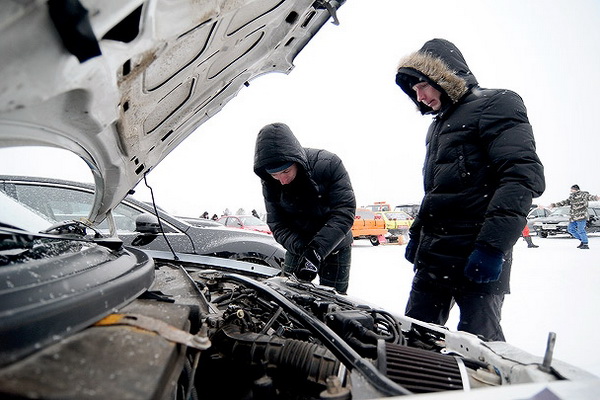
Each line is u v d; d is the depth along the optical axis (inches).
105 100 27.9
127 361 20.7
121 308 30.9
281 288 63.0
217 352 42.0
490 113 62.1
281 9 48.1
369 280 231.0
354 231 482.6
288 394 33.9
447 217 68.2
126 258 43.1
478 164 64.3
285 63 74.9
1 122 21.9
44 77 20.2
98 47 20.5
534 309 141.3
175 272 66.9
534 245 387.2
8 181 93.3
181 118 56.7
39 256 31.1
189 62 38.7
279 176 83.7
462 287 65.0
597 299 150.6
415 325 47.9
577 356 93.4
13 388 16.1
